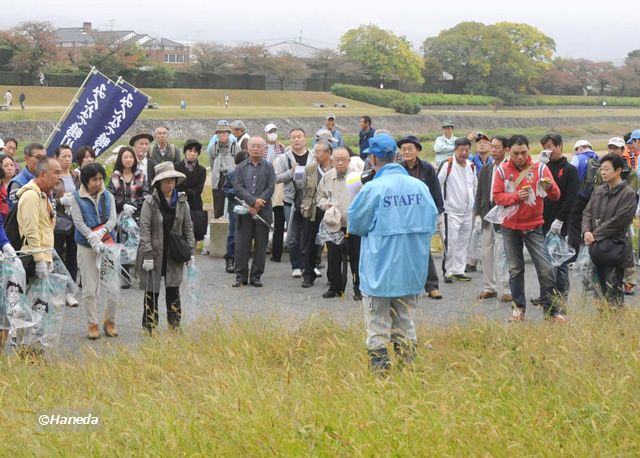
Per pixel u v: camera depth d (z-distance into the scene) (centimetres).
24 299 790
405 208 668
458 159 1198
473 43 12494
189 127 6481
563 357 663
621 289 931
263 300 1095
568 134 9044
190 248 901
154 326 876
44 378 716
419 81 12062
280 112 7981
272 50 15600
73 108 1373
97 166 896
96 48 8775
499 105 11631
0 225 795
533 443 510
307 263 1181
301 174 1240
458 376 646
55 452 539
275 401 579
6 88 7562
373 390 595
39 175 845
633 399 579
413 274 673
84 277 905
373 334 685
